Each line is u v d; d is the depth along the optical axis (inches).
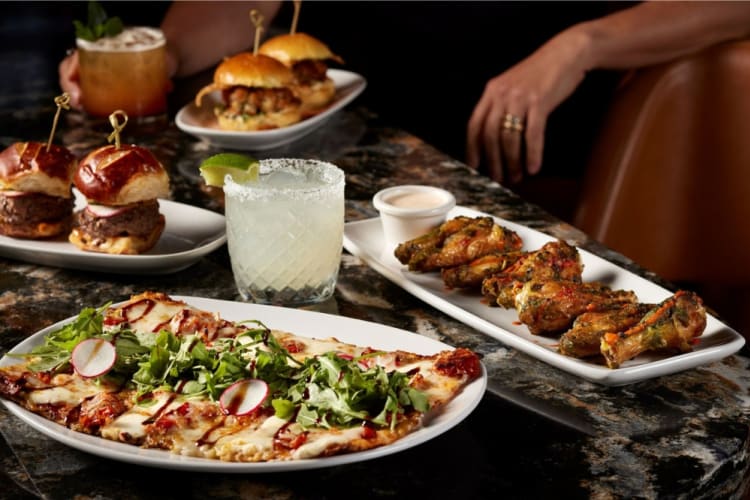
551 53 126.0
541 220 86.9
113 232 75.9
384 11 151.3
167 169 98.2
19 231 78.3
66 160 79.7
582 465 51.5
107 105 111.0
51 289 73.0
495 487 49.6
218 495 48.8
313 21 161.3
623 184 119.9
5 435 53.8
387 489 49.4
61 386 53.0
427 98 150.3
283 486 49.5
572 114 148.6
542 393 58.9
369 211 89.1
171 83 119.3
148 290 73.2
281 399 50.3
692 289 121.4
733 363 63.2
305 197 68.2
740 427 55.3
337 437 47.3
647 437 54.2
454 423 49.6
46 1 174.4
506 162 130.0
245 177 70.3
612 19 128.9
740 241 116.8
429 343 60.7
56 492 48.8
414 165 101.2
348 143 107.3
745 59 112.7
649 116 117.4
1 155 79.3
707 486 50.9
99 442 48.9
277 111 105.8
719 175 116.2
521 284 66.4
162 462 46.7
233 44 133.4
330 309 70.6
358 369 51.6
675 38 128.2
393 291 73.5
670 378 61.1
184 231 81.4
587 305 63.7
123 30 113.1
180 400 51.6
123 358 55.1
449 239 73.4
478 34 149.5
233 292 73.4
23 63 140.1
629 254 121.3
